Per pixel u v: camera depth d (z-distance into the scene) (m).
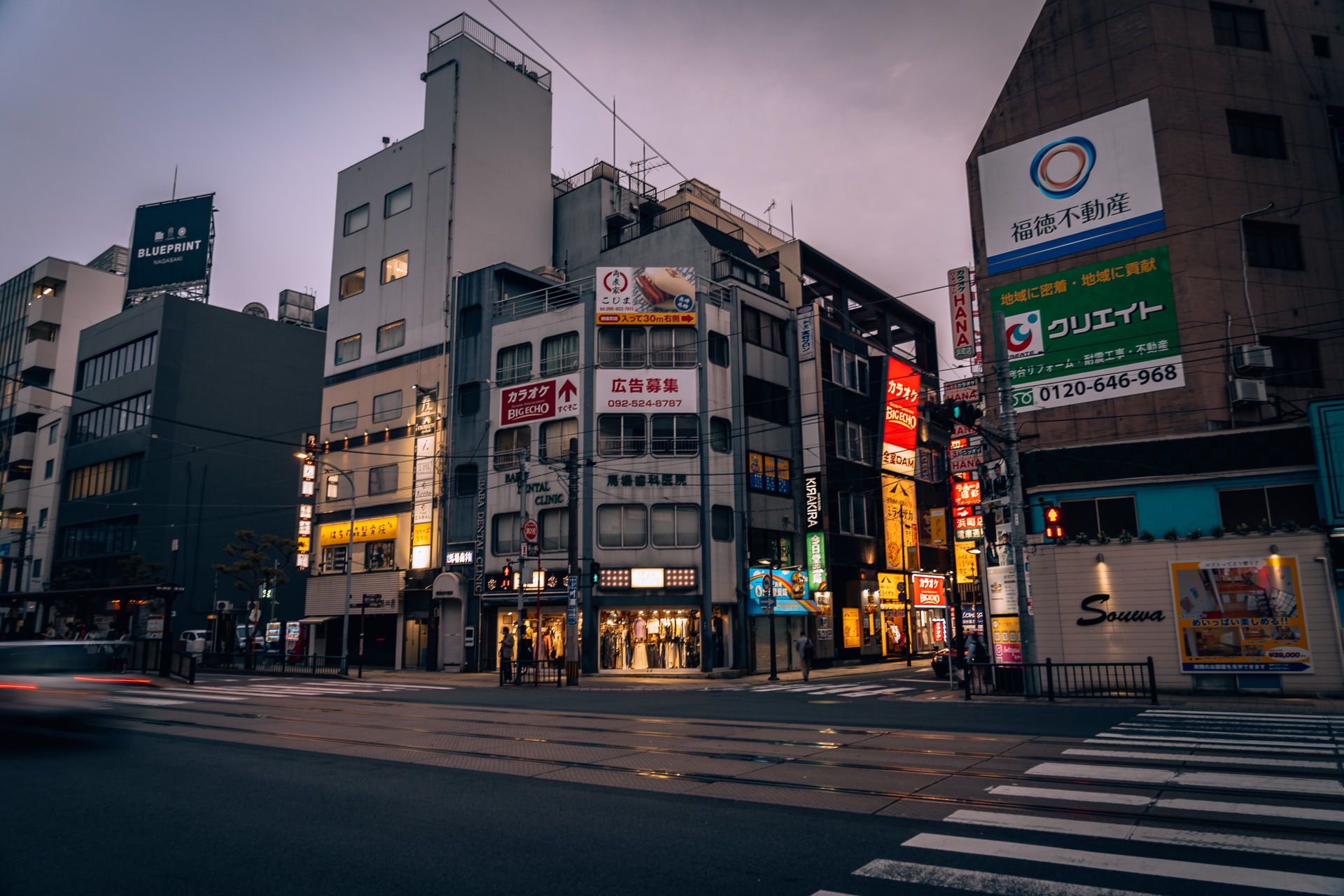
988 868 5.68
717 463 34.06
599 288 34.28
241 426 53.53
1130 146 23.83
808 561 36.91
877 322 50.94
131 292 57.31
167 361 50.88
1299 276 22.95
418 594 37.50
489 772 9.55
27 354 60.47
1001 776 8.91
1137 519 21.48
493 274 37.97
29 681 12.51
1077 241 24.30
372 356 41.91
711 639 32.25
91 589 30.08
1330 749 10.58
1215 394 22.05
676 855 6.14
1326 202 23.53
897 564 43.31
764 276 40.75
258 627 49.78
